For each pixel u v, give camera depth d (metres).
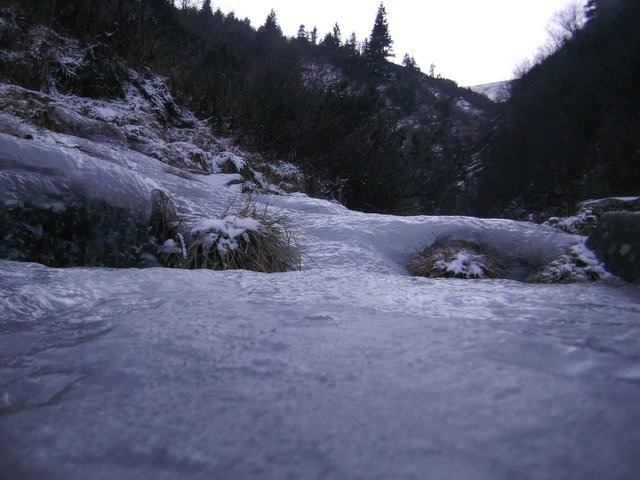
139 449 0.87
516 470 0.74
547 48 35.88
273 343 1.47
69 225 3.26
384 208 12.80
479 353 1.29
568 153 23.64
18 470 0.82
